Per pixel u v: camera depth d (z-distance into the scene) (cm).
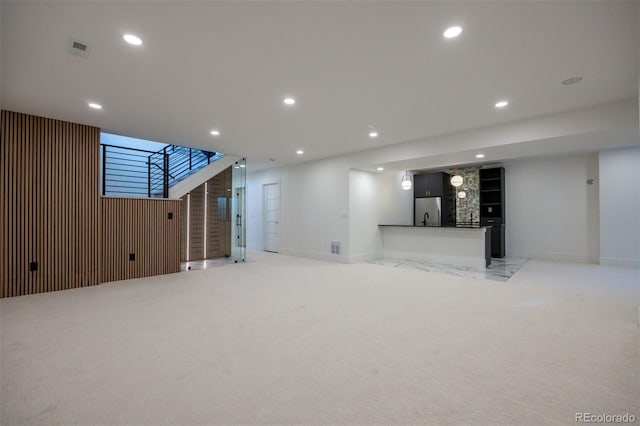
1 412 170
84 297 402
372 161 633
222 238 773
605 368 218
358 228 714
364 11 208
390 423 163
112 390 193
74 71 292
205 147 620
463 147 502
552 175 728
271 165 841
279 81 316
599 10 208
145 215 544
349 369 219
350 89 337
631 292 424
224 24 222
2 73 296
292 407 177
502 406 177
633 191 607
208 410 174
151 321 312
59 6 200
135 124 460
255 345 257
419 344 259
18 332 282
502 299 391
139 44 248
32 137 422
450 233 671
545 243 734
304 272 581
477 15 213
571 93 349
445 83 323
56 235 440
